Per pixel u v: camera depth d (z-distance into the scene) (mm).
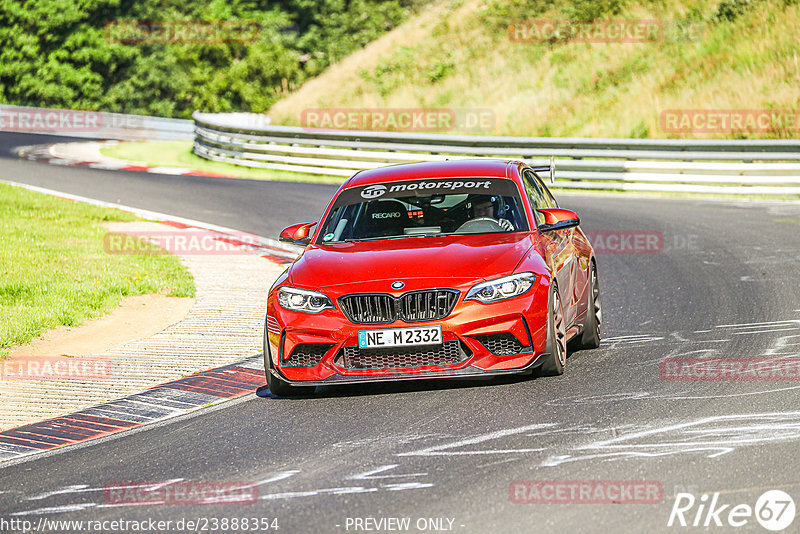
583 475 18172
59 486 20375
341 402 25641
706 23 104688
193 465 21094
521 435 21125
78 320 37781
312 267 26859
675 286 40781
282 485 19016
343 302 25422
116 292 42656
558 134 98875
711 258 46750
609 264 47406
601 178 78125
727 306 35906
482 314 24891
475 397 24812
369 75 126812
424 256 26297
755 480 17359
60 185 83562
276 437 22781
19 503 19391
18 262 47656
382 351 25141
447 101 114062
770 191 70375
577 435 20828
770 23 99688
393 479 18766
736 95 92312
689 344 30031
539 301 25344
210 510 17859
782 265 43500
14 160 107312
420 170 31625
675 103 95062
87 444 23766
